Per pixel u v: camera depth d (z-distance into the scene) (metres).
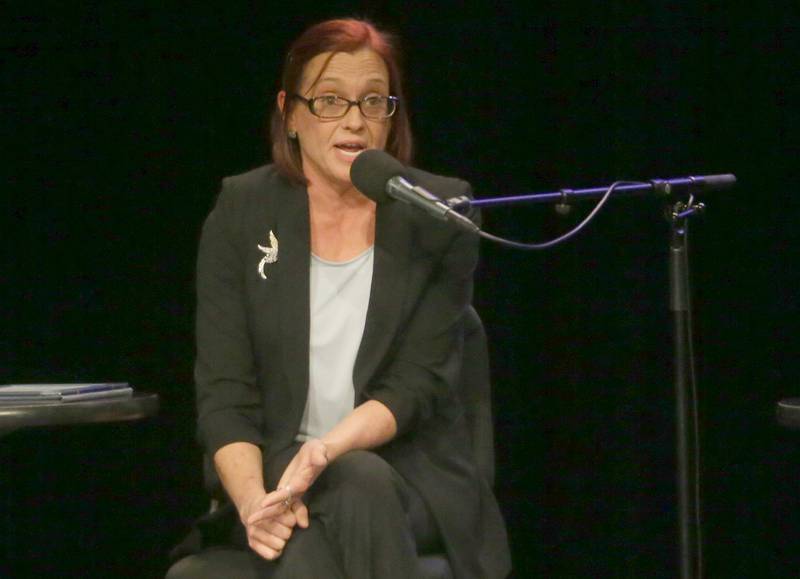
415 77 12.43
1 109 12.47
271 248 8.94
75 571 12.84
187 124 12.50
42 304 12.61
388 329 8.80
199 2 12.42
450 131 12.47
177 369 12.61
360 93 8.95
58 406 8.97
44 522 12.82
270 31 12.43
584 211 12.54
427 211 7.90
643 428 12.52
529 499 12.77
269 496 7.89
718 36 12.13
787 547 12.36
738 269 12.33
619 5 12.24
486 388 9.54
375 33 9.16
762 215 12.23
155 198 12.56
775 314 12.27
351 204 9.14
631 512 12.55
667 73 12.20
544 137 12.45
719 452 12.45
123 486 12.79
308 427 8.88
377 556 7.79
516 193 12.48
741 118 12.15
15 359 12.59
